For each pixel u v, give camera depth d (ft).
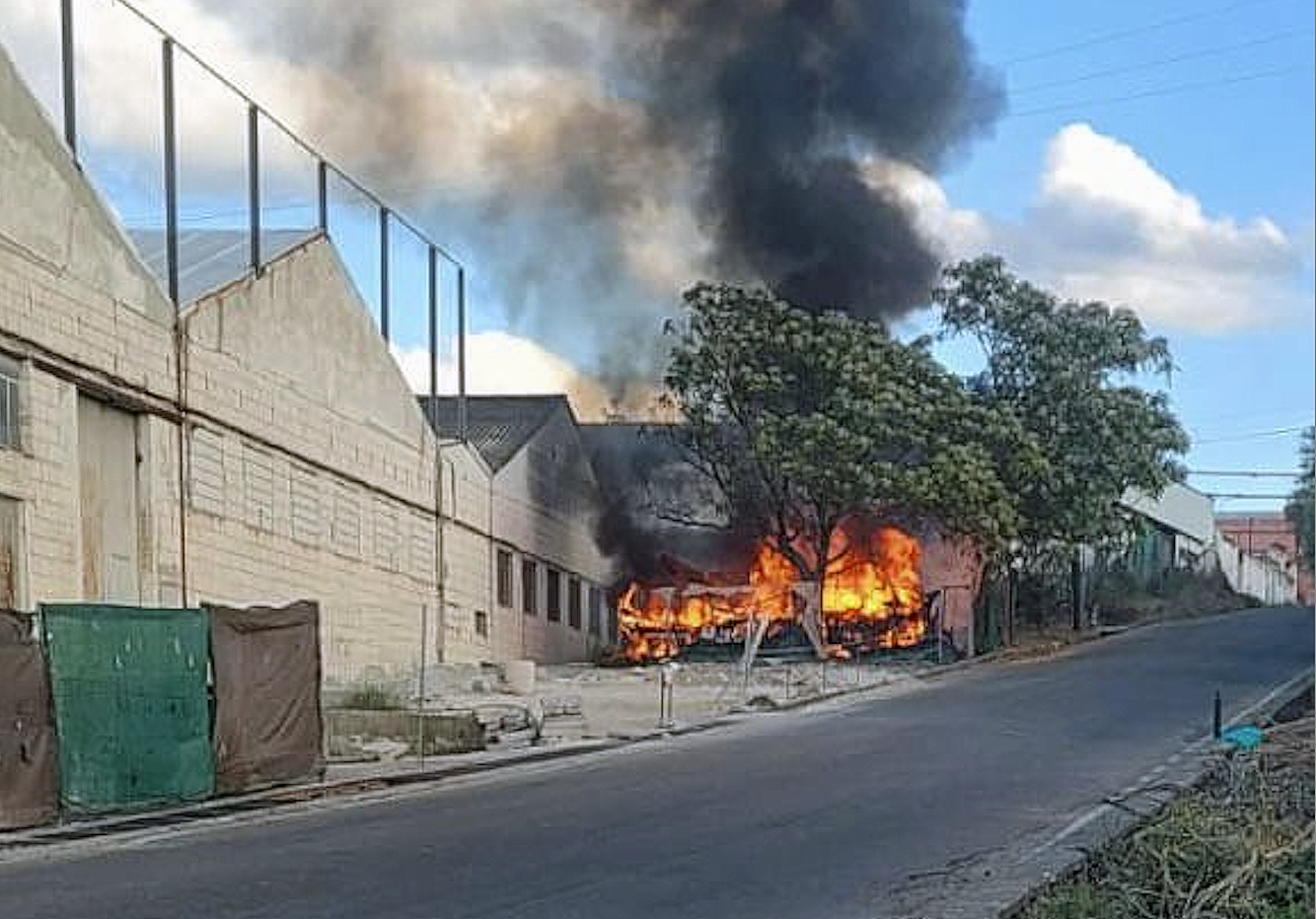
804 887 31.14
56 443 56.75
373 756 60.18
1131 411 134.31
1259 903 26.45
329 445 82.28
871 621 126.62
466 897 30.04
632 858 34.76
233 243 78.43
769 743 63.21
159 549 63.87
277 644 50.39
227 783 47.50
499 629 109.91
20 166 54.85
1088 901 28.09
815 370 121.49
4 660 39.91
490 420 123.03
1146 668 100.78
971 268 137.18
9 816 39.58
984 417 124.06
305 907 29.04
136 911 28.71
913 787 47.80
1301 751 51.42
